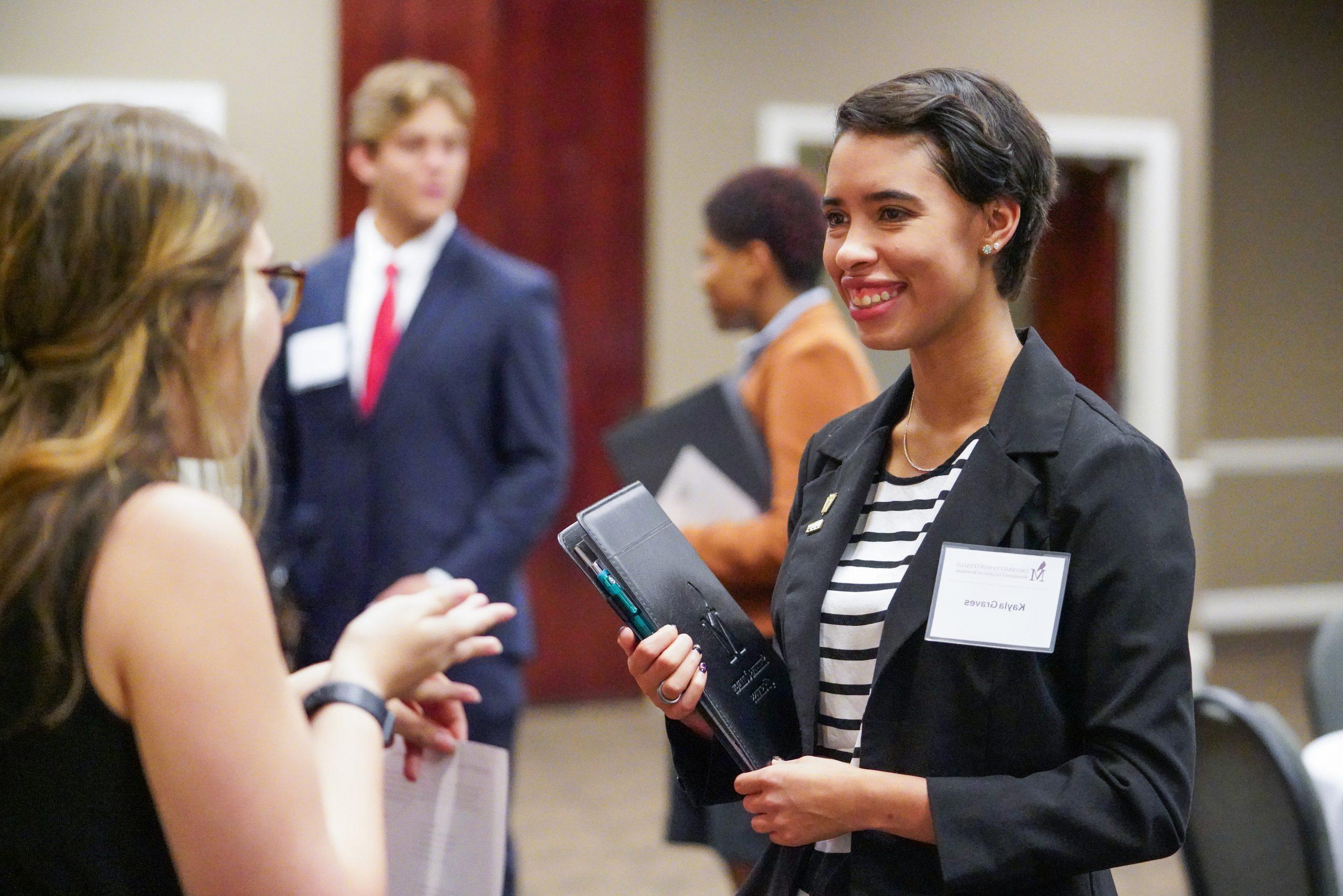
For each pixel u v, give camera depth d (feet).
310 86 16.97
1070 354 21.34
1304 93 25.07
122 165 3.37
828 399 7.84
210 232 3.41
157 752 3.13
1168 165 20.67
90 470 3.22
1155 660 3.83
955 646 4.02
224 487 3.77
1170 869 13.12
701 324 18.79
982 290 4.25
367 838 3.48
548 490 9.48
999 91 4.21
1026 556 3.99
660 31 18.39
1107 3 20.25
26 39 16.16
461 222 18.26
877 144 4.12
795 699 4.36
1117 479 3.96
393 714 3.93
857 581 4.38
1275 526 25.02
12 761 3.21
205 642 3.14
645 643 4.19
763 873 4.62
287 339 9.52
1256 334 25.04
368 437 9.34
